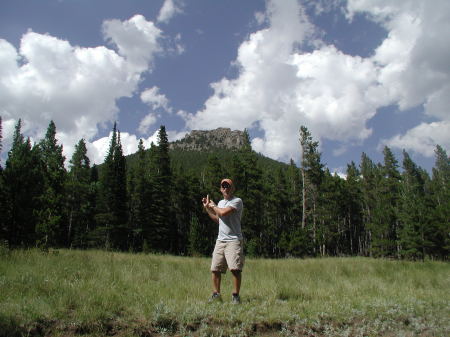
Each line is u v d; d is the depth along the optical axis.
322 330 4.51
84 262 8.05
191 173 52.62
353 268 11.78
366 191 57.44
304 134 37.69
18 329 3.29
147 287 5.68
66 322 3.58
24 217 17.95
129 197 50.03
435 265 14.23
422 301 6.52
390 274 10.97
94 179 68.94
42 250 10.21
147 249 40.47
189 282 6.66
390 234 49.72
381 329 4.77
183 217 51.38
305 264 12.36
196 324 4.06
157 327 3.82
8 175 18.62
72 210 45.72
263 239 50.94
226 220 5.35
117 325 3.71
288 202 55.09
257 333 4.13
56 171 21.67
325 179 50.78
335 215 51.78
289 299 5.84
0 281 4.91
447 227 46.16
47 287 4.79
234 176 42.88
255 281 7.49
